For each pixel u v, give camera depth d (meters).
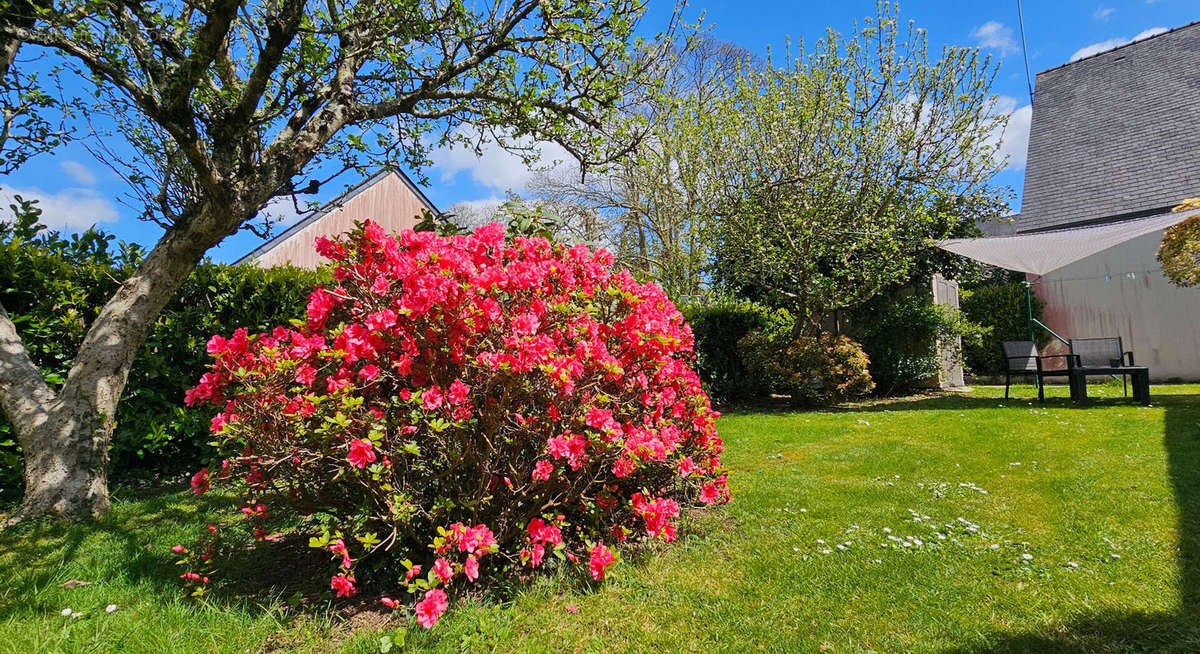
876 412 7.76
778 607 2.28
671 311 3.43
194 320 4.90
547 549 2.69
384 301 2.49
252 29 3.78
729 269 10.80
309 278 5.46
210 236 3.71
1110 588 2.30
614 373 2.56
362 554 2.53
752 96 8.62
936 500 3.56
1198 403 6.82
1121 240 7.93
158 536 3.17
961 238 10.63
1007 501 3.48
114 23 3.36
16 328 4.11
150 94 3.21
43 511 3.42
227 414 2.44
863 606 2.26
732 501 3.70
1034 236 8.90
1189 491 3.39
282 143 3.82
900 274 8.80
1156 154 12.42
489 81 4.56
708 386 9.15
